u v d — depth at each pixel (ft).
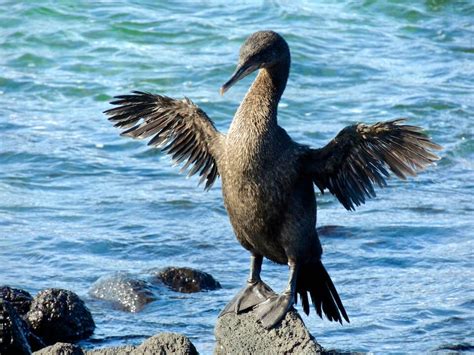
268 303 35.40
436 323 43.34
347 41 85.97
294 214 34.45
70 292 42.34
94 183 61.82
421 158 33.96
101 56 81.35
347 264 50.70
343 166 35.06
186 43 84.07
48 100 73.92
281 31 86.48
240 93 75.31
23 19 86.43
